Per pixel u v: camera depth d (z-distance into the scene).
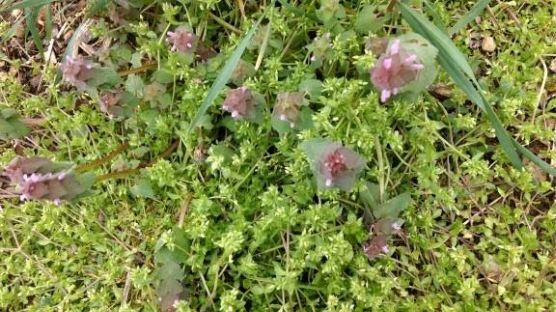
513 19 0.25
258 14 0.24
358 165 0.19
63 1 0.28
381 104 0.23
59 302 0.24
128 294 0.23
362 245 0.22
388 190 0.23
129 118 0.24
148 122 0.24
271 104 0.23
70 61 0.22
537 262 0.22
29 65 0.27
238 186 0.22
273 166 0.23
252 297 0.22
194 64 0.25
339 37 0.22
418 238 0.22
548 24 0.24
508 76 0.23
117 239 0.24
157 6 0.26
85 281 0.24
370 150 0.22
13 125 0.23
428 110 0.24
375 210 0.21
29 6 0.23
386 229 0.21
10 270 0.24
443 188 0.23
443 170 0.23
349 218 0.21
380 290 0.22
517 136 0.24
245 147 0.22
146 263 0.23
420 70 0.20
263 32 0.23
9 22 0.28
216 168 0.22
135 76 0.24
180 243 0.22
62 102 0.25
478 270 0.22
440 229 0.23
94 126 0.26
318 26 0.24
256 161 0.23
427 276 0.22
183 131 0.23
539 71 0.24
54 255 0.24
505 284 0.22
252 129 0.23
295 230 0.22
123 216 0.24
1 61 0.28
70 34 0.28
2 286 0.24
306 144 0.20
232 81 0.23
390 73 0.19
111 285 0.24
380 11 0.23
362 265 0.21
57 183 0.20
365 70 0.22
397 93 0.21
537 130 0.23
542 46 0.23
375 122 0.22
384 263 0.22
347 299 0.22
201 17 0.25
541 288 0.22
